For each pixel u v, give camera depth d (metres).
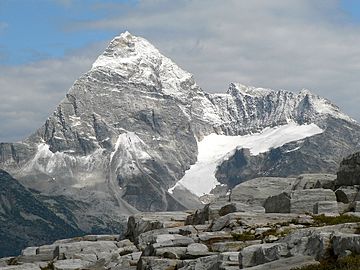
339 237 44.06
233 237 61.09
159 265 55.81
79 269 67.56
